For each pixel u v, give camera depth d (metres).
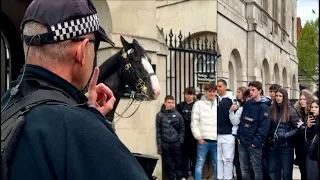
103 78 3.52
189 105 3.13
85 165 0.74
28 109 0.79
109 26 4.71
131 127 4.75
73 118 0.77
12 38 5.54
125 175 0.75
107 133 0.79
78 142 0.75
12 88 0.87
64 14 0.87
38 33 0.86
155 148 4.74
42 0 0.88
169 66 5.23
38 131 0.75
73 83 0.92
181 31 5.46
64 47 0.87
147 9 5.00
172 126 2.68
